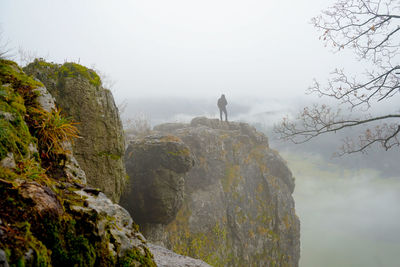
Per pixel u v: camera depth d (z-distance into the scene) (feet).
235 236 76.43
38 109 9.60
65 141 10.37
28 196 4.99
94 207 6.82
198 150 78.64
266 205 88.38
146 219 50.62
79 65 28.48
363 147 19.44
